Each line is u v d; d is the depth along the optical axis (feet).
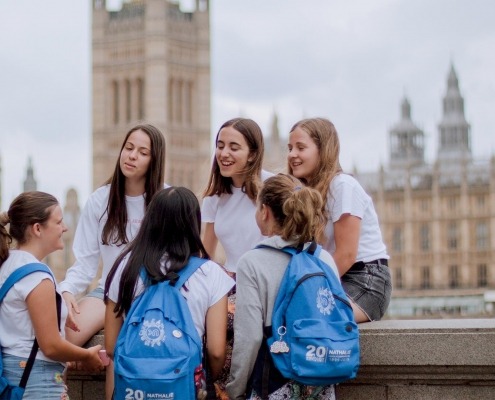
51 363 28.55
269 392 27.20
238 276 27.50
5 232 28.55
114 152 492.13
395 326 30.73
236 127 32.01
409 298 326.03
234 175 32.53
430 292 399.85
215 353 27.50
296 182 28.32
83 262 33.83
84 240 33.91
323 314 26.76
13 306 27.86
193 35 494.18
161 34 479.82
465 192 430.20
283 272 27.43
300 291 26.73
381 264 32.24
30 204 28.60
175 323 26.25
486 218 428.56
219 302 27.53
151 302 26.50
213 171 33.01
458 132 520.83
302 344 26.43
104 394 33.04
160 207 27.53
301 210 27.48
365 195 31.94
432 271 433.89
